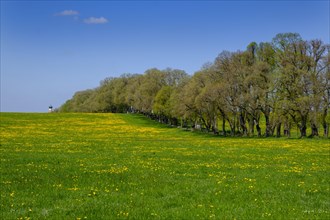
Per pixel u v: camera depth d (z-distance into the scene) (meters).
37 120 129.62
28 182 23.67
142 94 139.25
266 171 29.16
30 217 15.61
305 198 19.73
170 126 126.06
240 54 87.06
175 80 141.00
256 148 50.75
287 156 40.41
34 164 32.62
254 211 16.73
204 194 20.38
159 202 18.42
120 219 15.38
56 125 117.81
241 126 92.06
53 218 15.48
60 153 43.09
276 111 76.69
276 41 81.06
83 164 32.97
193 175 26.94
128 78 186.75
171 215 15.92
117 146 54.53
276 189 21.95
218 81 88.19
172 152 45.00
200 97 86.62
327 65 73.31
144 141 68.25
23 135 81.44
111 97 186.12
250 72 81.12
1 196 19.45
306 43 77.69
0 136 76.31
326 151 46.47
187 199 19.09
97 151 46.12
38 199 18.89
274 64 84.62
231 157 39.31
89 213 16.28
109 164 33.06
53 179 24.80
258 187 22.42
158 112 126.56
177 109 103.88
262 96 78.50
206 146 54.81
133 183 23.50
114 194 20.17
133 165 32.47
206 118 106.19
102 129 109.88
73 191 20.84
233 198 19.53
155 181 24.38
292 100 75.25
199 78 94.88
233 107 85.44
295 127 90.81
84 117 145.50
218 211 16.69
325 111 74.12
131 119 145.12
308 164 33.84
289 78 75.56
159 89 138.12
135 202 18.33
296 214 16.17
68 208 17.11
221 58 89.44
